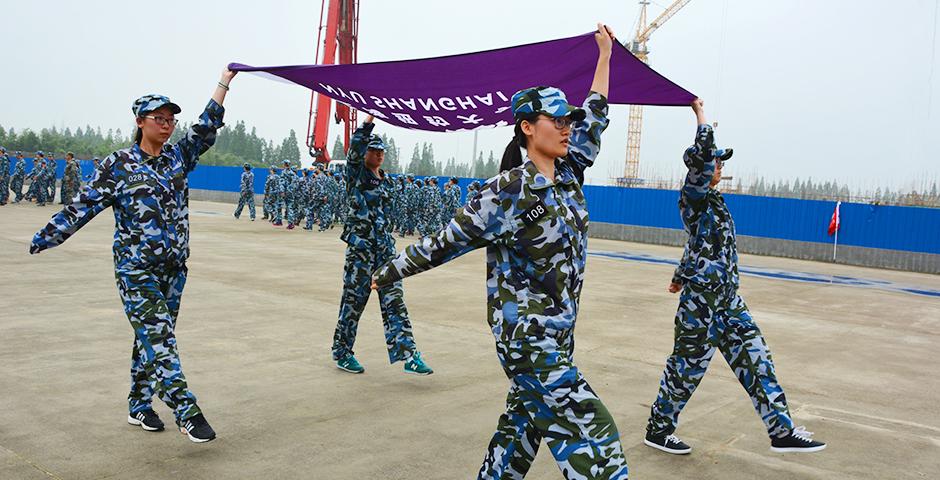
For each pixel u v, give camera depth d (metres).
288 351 5.84
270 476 3.40
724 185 22.22
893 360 6.61
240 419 4.19
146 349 3.62
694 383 3.84
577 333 7.16
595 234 23.02
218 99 4.02
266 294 8.48
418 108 4.44
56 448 3.61
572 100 4.29
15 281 8.52
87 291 8.02
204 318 6.98
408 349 5.18
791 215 20.06
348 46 26.30
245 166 21.77
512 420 2.67
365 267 5.14
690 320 3.81
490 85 4.11
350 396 4.72
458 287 9.95
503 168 2.66
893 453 4.08
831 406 5.00
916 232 18.39
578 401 2.38
